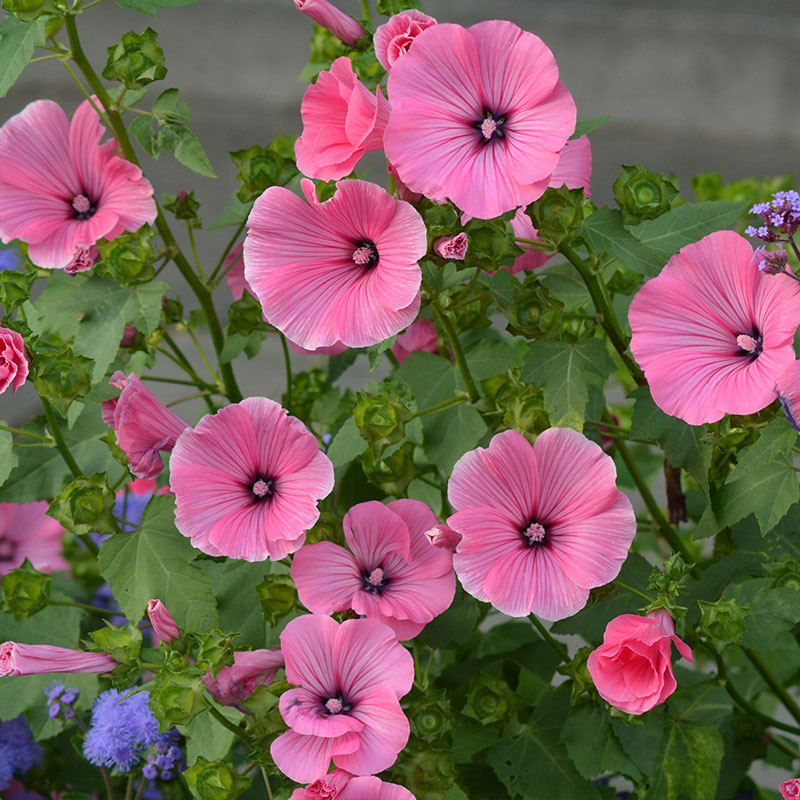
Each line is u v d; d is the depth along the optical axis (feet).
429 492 5.43
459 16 19.06
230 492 4.97
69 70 5.15
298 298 4.90
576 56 18.37
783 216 4.78
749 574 5.24
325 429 5.77
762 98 17.70
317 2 5.14
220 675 4.93
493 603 4.87
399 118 4.82
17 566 5.71
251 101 17.70
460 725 5.28
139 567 5.09
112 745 5.26
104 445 5.42
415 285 4.82
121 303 5.18
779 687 5.41
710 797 5.17
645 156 16.66
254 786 5.36
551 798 5.22
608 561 4.88
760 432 4.90
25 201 5.16
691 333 4.88
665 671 4.86
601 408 5.30
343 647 4.88
